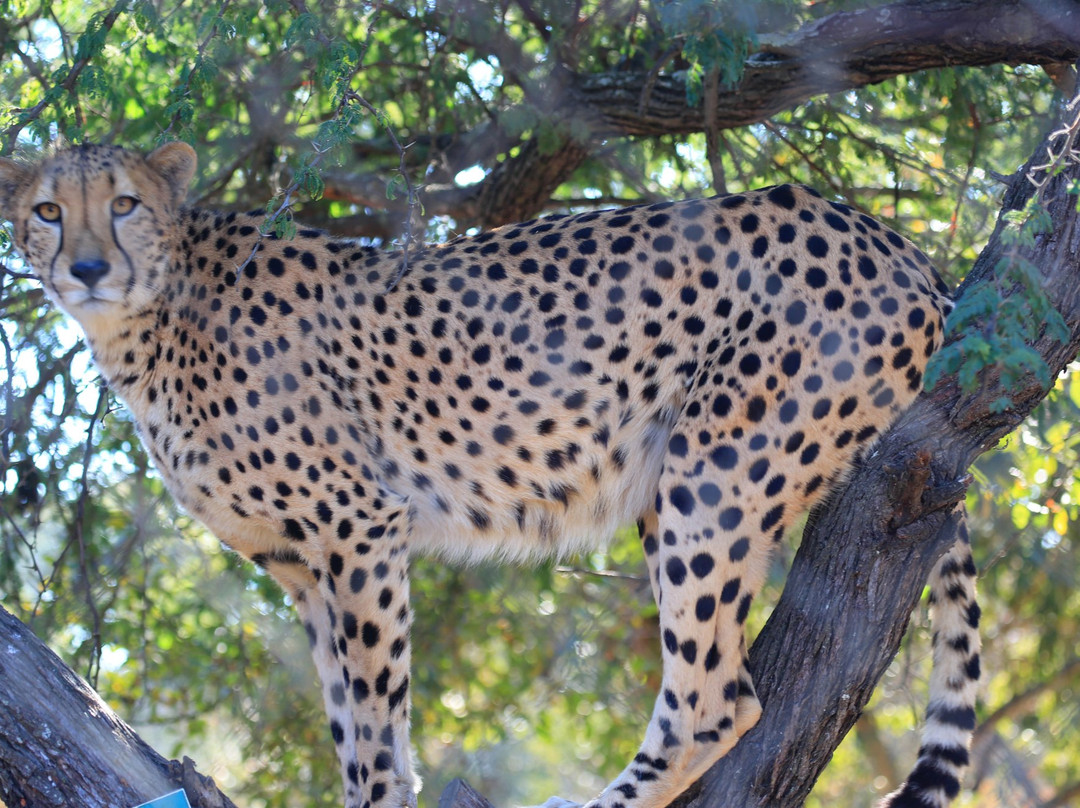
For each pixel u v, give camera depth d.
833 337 9.54
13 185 10.12
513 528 10.52
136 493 14.64
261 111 13.84
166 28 12.42
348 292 10.31
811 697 9.50
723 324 9.69
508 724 18.80
